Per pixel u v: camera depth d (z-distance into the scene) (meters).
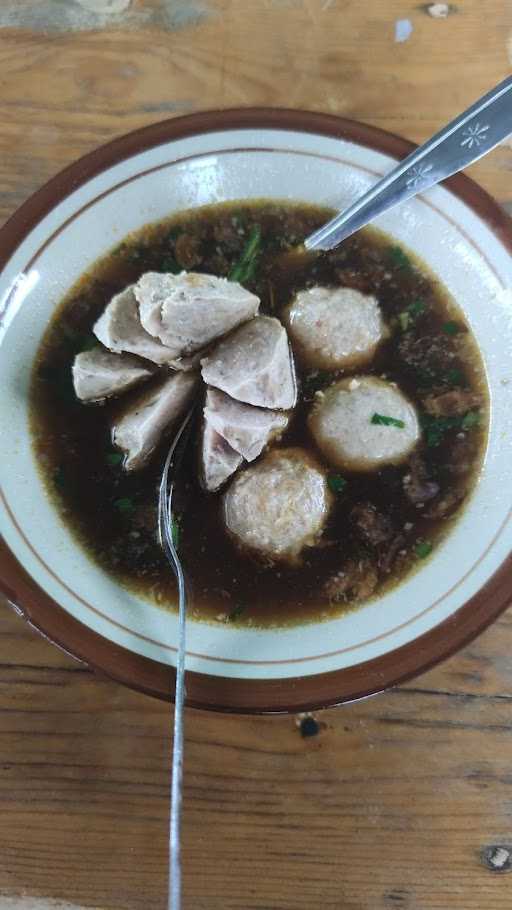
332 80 0.25
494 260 0.21
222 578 0.21
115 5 0.25
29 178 0.24
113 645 0.19
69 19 0.25
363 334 0.23
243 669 0.19
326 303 0.22
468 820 0.20
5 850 0.20
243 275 0.23
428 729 0.21
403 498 0.22
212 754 0.21
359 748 0.21
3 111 0.24
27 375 0.22
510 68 0.25
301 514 0.21
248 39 0.25
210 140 0.21
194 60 0.25
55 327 0.22
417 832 0.20
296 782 0.20
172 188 0.22
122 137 0.21
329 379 0.23
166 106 0.25
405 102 0.25
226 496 0.22
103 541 0.21
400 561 0.21
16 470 0.21
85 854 0.20
